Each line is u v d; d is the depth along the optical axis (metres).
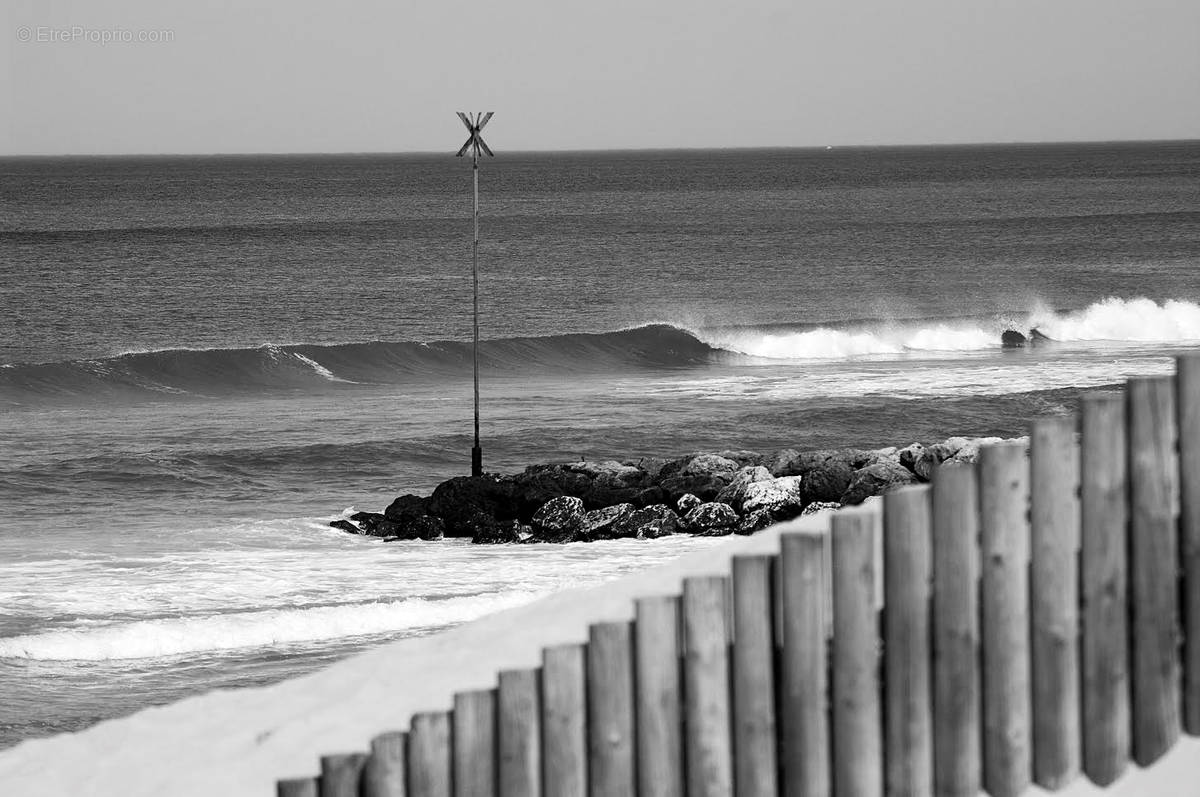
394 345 180.12
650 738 23.44
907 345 189.88
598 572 74.69
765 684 23.08
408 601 65.50
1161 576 22.48
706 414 137.25
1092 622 22.52
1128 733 22.62
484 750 23.88
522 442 124.50
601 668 23.55
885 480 90.12
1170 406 22.47
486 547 84.75
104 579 73.75
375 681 35.09
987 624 22.59
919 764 22.72
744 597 23.08
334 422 137.75
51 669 56.94
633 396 150.12
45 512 97.06
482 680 30.92
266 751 32.56
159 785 32.22
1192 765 22.36
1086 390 143.25
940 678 22.67
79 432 133.00
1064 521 22.45
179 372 166.88
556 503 89.25
